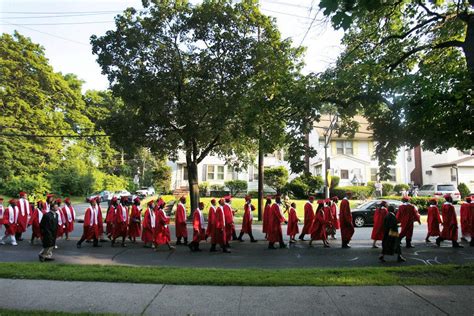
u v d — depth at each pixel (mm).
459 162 39156
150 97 20234
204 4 19656
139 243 14734
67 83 48438
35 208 14938
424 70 9469
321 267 10273
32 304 6203
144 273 8250
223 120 19578
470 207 14133
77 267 9055
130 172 64875
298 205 29672
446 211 13586
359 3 4938
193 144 23312
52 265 9305
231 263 10867
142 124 20875
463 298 6469
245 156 27219
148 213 13539
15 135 38250
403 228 13484
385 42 11547
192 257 11812
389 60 11312
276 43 19109
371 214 20156
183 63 20797
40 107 44375
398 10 10633
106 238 16109
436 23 10867
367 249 13219
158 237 13156
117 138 21359
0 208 14883
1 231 18125
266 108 11469
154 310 5941
